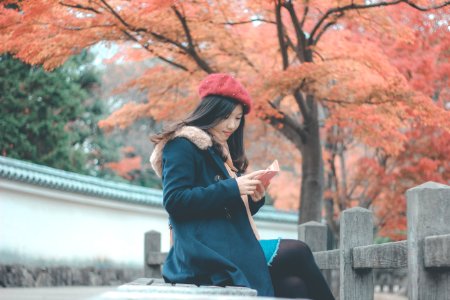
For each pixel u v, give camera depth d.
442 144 10.85
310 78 8.56
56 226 17.94
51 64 8.66
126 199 19.31
